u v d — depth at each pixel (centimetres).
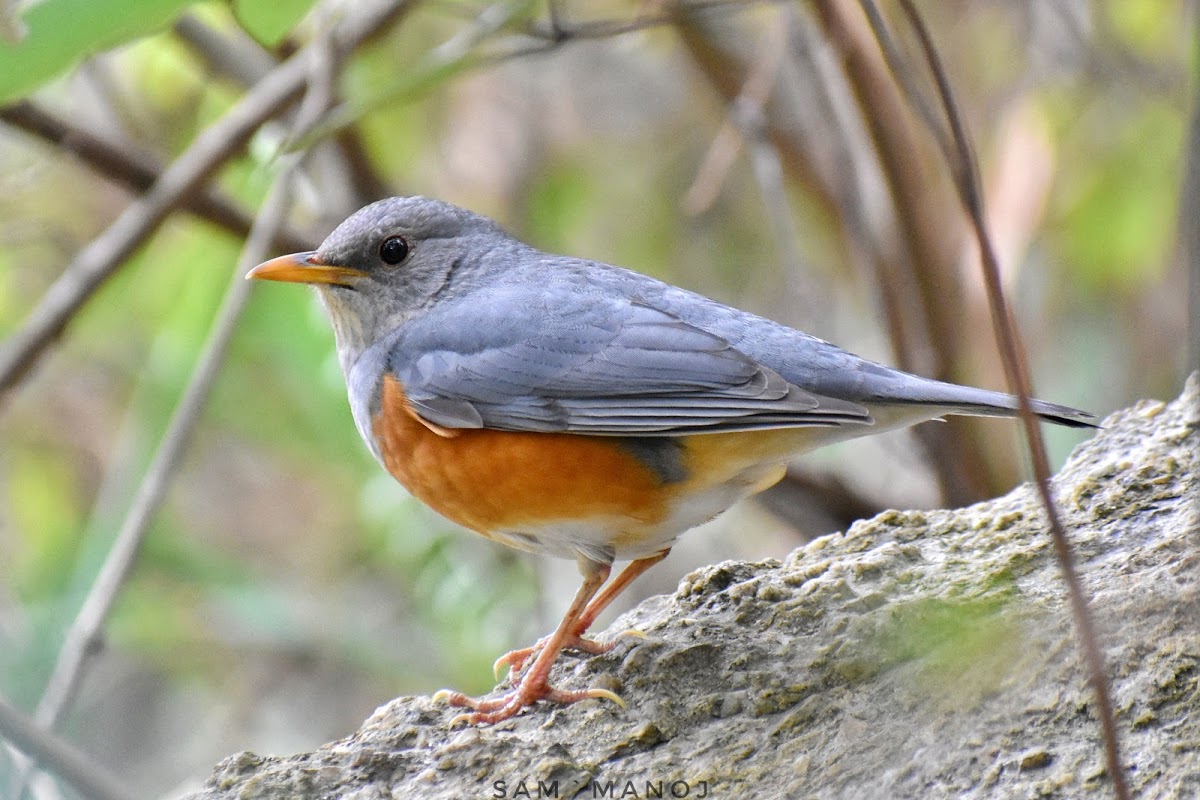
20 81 797
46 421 1606
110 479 1470
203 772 1538
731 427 771
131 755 1564
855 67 1099
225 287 1366
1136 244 1374
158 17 788
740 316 827
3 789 657
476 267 899
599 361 807
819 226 1386
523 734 722
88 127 1257
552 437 808
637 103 1625
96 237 1507
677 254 1638
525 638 1343
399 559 1422
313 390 1383
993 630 654
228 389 1441
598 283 863
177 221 1390
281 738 1580
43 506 1588
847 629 721
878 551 789
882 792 619
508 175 1546
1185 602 649
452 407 824
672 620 785
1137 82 1323
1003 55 1378
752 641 740
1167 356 1394
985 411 741
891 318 1187
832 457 1491
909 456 1324
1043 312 1443
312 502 1616
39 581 1524
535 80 1571
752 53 1366
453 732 739
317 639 1458
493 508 823
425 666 1447
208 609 1476
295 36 1267
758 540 1494
